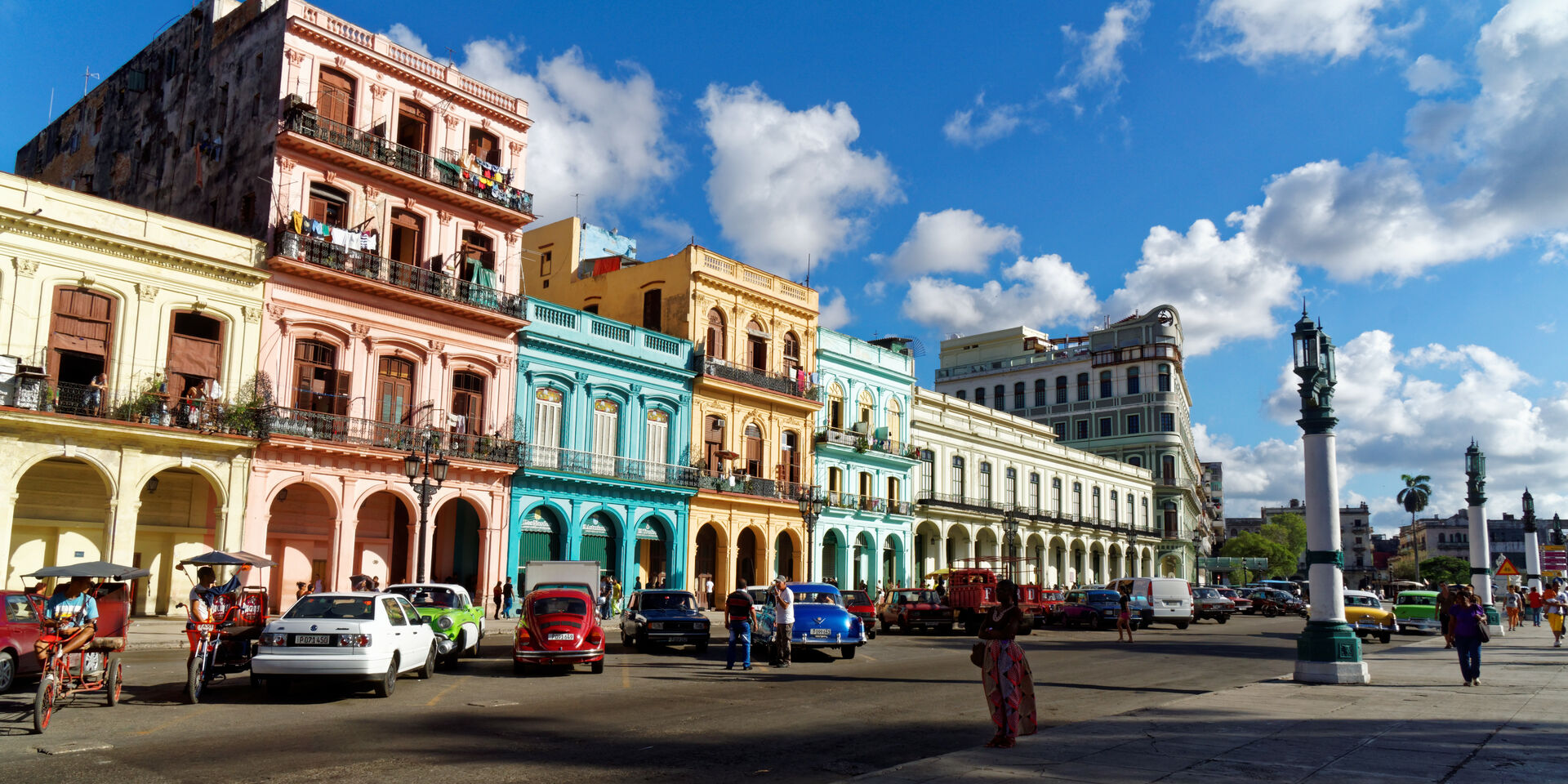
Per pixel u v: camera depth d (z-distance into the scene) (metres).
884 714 13.95
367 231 32.72
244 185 32.09
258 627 16.09
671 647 26.06
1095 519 72.81
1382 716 12.66
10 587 26.45
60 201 26.64
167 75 37.38
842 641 23.02
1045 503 67.19
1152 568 79.19
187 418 27.88
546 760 10.23
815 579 48.03
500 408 36.00
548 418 37.88
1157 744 10.49
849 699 15.62
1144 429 81.75
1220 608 44.62
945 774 8.90
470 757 10.28
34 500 27.02
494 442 35.06
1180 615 39.59
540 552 37.16
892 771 9.05
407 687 16.59
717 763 10.20
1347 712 13.06
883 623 34.12
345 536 31.12
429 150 35.19
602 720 13.04
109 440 26.47
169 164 36.19
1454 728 11.63
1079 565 70.88
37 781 8.95
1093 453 77.75
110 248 27.33
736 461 44.88
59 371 26.62
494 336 36.03
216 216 33.12
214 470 28.48
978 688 17.27
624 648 25.55
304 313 31.06
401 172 33.31
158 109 37.53
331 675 14.28
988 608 32.69
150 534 29.08
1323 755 9.91
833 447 49.59
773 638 21.66
